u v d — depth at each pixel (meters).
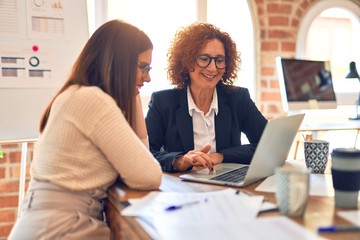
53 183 1.04
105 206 1.14
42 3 2.07
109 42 1.16
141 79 1.27
